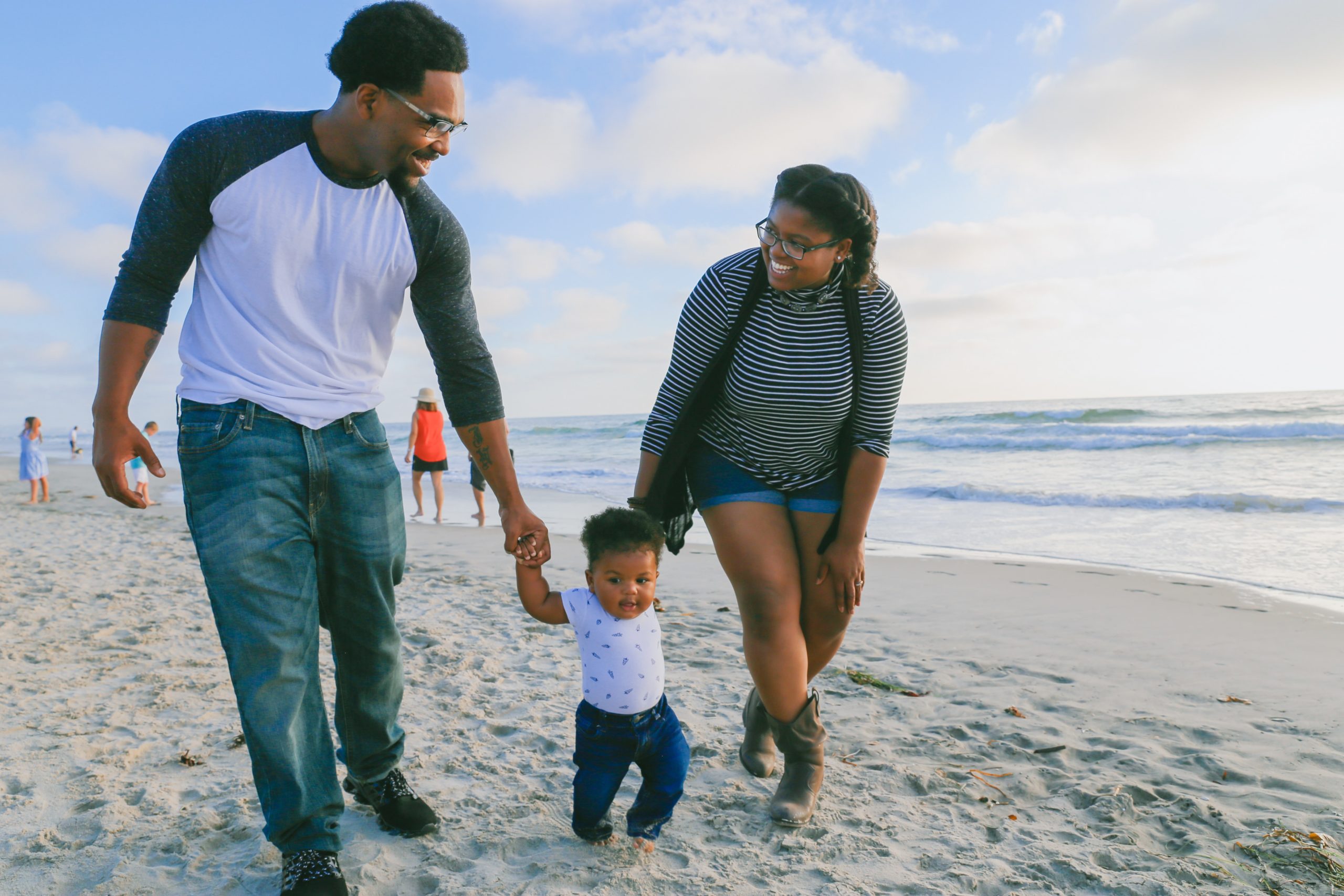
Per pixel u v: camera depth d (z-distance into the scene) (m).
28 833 2.56
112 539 10.05
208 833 2.53
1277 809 2.76
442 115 1.97
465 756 3.22
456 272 2.29
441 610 6.07
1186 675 4.36
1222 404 41.34
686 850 2.48
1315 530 9.25
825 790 2.94
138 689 4.03
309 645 2.09
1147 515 10.90
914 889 2.27
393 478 2.29
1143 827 2.66
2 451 46.56
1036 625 5.53
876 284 2.51
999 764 3.20
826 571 2.72
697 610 6.12
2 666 4.42
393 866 2.36
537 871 2.33
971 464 18.67
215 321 2.03
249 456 2.00
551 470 22.44
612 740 2.41
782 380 2.54
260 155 1.98
